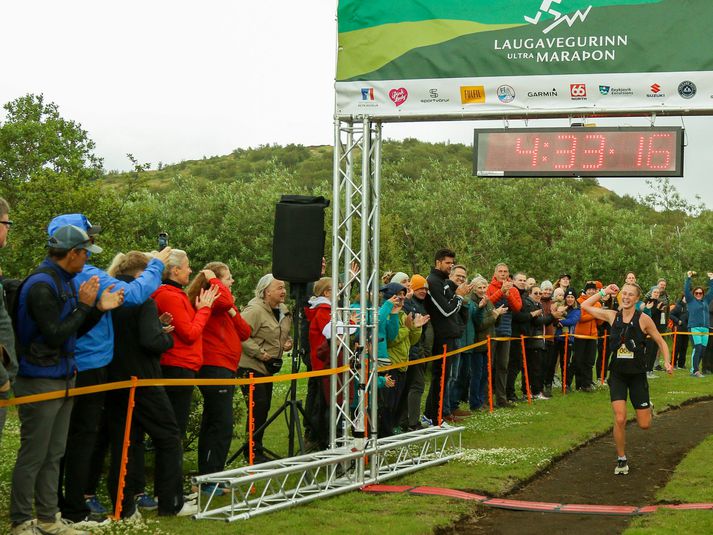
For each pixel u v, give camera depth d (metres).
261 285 10.08
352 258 10.48
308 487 8.50
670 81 9.45
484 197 35.94
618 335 9.95
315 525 7.14
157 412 7.09
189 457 9.93
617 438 9.86
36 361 6.10
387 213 31.98
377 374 9.55
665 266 35.75
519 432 11.93
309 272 9.13
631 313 9.95
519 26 9.72
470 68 9.77
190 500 7.84
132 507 7.07
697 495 8.32
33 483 6.16
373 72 9.84
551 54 9.66
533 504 8.27
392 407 10.65
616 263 34.19
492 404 13.79
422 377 11.68
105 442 7.31
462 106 9.77
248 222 35.84
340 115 9.84
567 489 9.14
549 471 9.98
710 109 9.38
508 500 8.51
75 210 17.77
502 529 7.43
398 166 67.38
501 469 9.70
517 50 9.71
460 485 8.90
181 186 39.09
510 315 14.23
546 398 15.46
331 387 9.39
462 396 13.80
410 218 33.12
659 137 9.52
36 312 6.01
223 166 87.62
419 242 32.12
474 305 13.38
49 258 6.27
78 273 6.43
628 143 9.58
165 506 7.22
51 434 6.30
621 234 35.50
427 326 11.91
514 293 14.15
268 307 10.08
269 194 36.69
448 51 9.80
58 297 6.14
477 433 11.88
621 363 9.91
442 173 37.88
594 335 16.73
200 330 7.48
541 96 9.67
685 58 9.44
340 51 9.89
